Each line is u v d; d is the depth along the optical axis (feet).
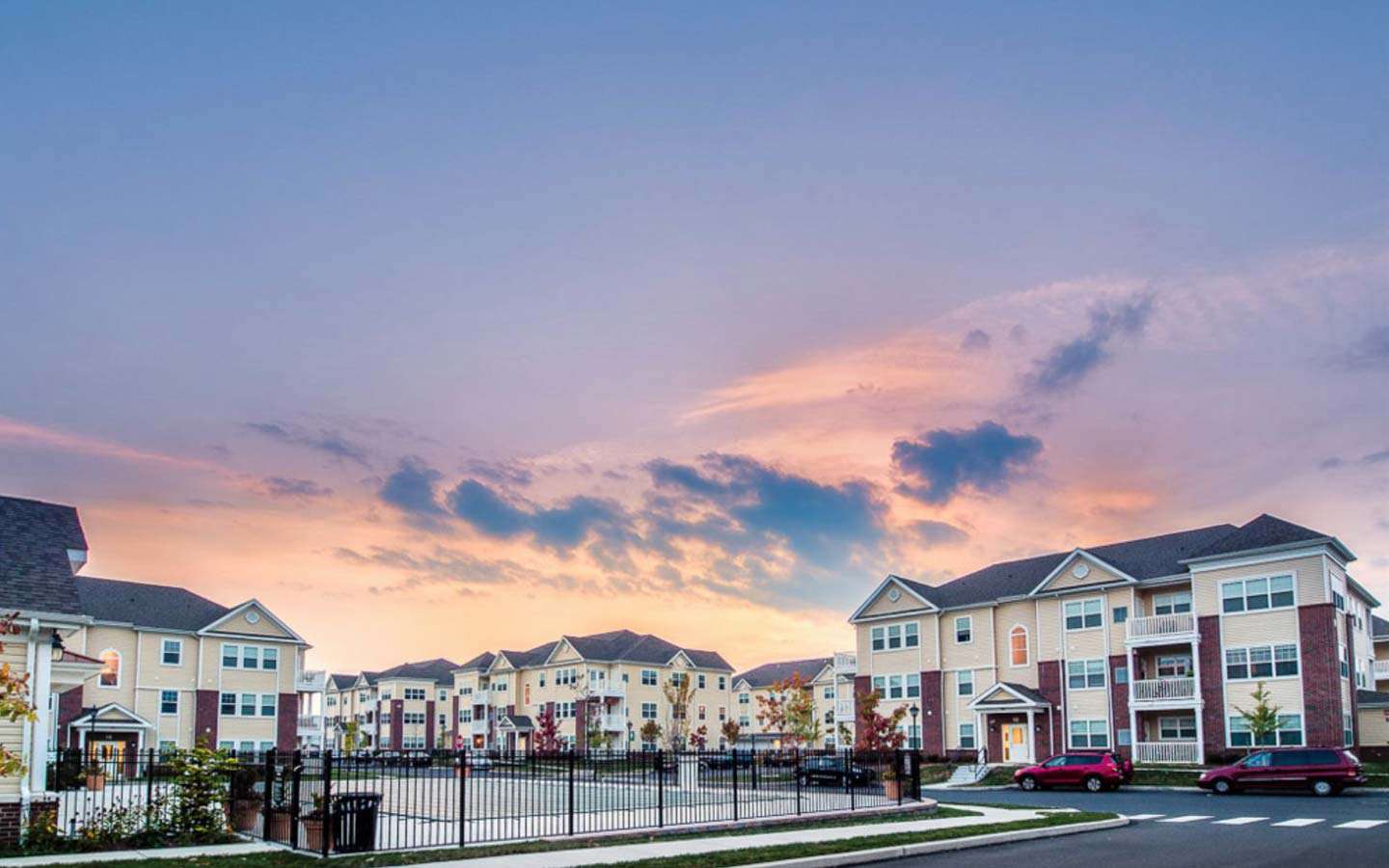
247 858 63.82
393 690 400.67
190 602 226.79
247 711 223.10
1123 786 149.38
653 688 341.21
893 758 107.55
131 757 97.35
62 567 81.66
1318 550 160.25
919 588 217.97
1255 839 78.54
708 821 83.71
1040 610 196.95
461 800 70.64
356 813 66.74
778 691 296.92
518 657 363.35
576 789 122.11
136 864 61.67
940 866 67.00
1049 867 65.26
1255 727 157.99
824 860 66.74
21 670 74.18
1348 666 167.53
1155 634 176.76
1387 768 150.71
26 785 72.33
